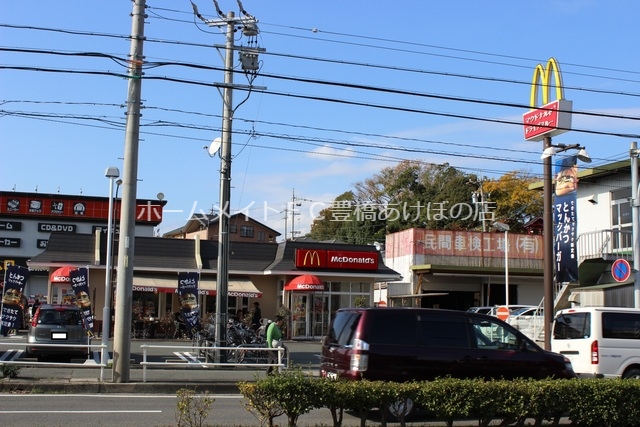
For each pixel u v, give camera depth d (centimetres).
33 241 5497
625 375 1540
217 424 1112
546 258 2038
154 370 1925
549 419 1049
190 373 1869
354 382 970
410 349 1225
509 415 1005
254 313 2939
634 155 2230
